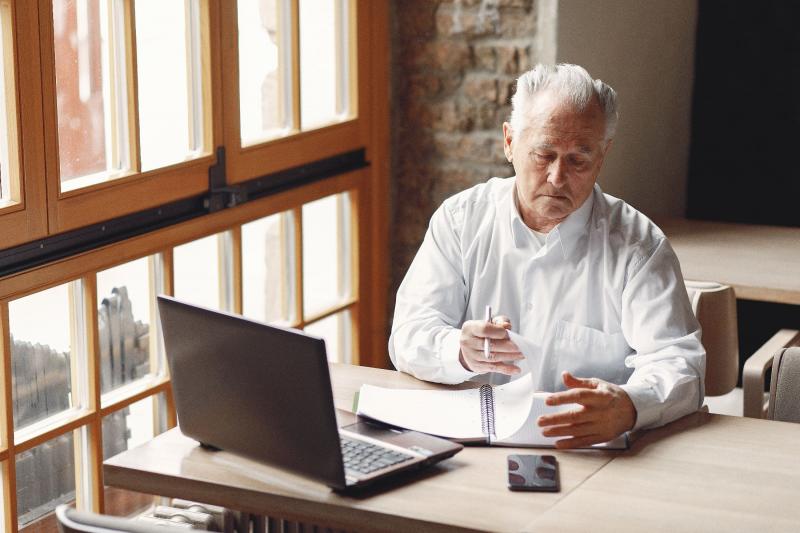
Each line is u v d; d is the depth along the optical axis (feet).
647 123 12.07
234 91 8.90
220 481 5.46
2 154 7.02
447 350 6.74
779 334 9.39
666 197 12.81
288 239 9.82
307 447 5.24
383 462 5.44
